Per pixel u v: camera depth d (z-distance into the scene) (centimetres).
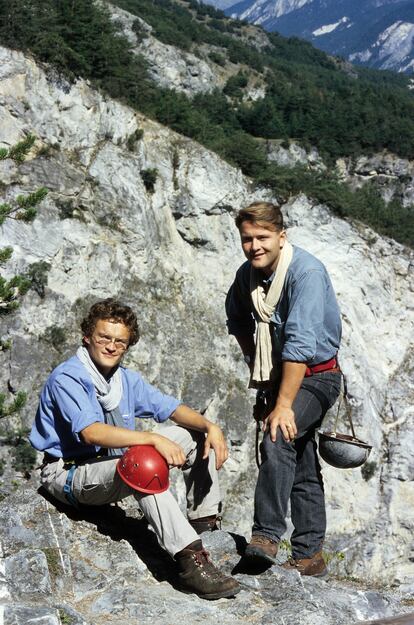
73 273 5312
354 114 10275
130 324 575
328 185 6956
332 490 5981
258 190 6650
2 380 4881
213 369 5759
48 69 5584
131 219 5647
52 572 532
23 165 5344
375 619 522
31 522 584
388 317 6938
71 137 5653
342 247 6831
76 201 5472
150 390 601
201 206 6122
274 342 578
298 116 10506
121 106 5916
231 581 530
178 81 11725
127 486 553
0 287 1636
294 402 566
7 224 5109
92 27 6200
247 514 5503
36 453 4544
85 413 550
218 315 5997
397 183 10006
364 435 6278
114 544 580
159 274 5781
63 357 5088
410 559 6134
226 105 10750
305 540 621
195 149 6188
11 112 5447
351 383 6359
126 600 511
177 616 503
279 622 501
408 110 12812
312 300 546
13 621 447
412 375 6794
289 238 6738
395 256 7050
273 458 554
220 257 6191
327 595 548
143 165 5922
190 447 609
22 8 5597
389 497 6228
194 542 534
